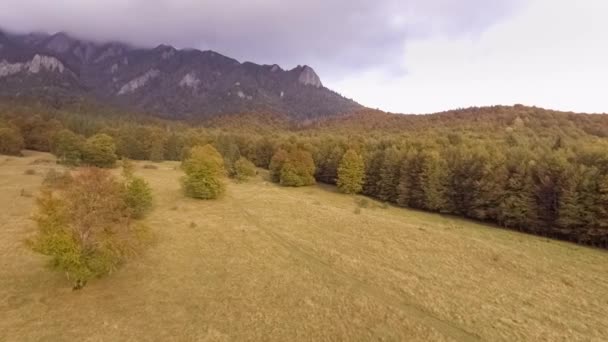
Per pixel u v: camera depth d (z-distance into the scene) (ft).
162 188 212.64
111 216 82.58
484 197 188.96
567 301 87.15
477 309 80.69
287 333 68.59
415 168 228.22
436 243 129.70
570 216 153.07
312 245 122.62
